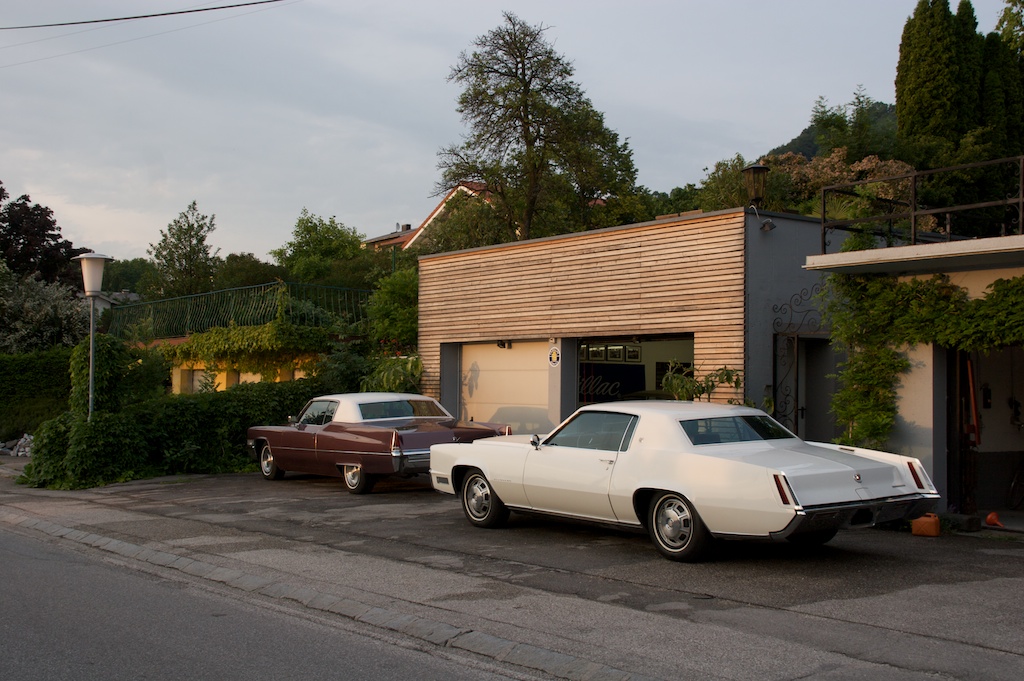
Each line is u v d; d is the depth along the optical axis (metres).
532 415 16.61
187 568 8.49
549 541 9.44
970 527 10.25
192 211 39.19
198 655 5.71
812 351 13.94
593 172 35.03
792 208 24.25
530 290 16.23
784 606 6.62
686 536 8.13
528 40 32.94
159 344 24.05
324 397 14.84
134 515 11.77
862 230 11.84
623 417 8.91
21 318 27.86
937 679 5.03
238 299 22.08
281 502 12.77
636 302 14.34
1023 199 9.40
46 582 8.00
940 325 10.44
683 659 5.41
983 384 12.41
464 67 33.28
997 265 10.04
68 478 14.94
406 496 13.31
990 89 27.45
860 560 8.32
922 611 6.46
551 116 32.69
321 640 6.08
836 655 5.46
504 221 33.91
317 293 22.42
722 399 13.03
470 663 5.55
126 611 6.89
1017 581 7.44
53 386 23.73
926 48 27.33
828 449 8.52
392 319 20.09
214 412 17.08
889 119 31.98
